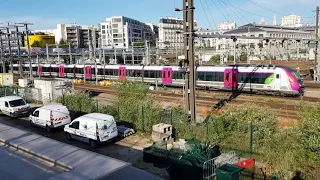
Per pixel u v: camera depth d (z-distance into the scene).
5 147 9.66
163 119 18.16
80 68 55.56
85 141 16.88
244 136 14.34
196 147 13.16
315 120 12.19
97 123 16.19
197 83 36.06
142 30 153.00
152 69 41.28
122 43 133.75
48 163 8.19
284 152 12.03
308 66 61.56
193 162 11.77
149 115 18.52
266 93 30.95
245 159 12.12
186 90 18.11
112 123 16.84
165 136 16.02
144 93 23.41
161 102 27.70
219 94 32.38
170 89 38.06
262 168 11.98
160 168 13.33
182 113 18.55
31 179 7.32
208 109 24.39
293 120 19.12
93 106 22.92
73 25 154.50
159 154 13.74
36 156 8.65
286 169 11.18
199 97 30.30
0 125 12.05
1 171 7.84
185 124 17.14
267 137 13.60
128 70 45.22
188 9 17.23
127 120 19.77
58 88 30.80
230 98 29.30
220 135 14.97
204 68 35.41
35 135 10.53
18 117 25.08
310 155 11.35
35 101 31.03
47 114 20.09
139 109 19.48
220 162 11.82
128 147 16.27
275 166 11.77
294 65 62.56
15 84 43.69
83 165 7.56
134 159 14.49
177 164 11.89
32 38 97.88
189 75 17.89
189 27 17.31
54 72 62.12
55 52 73.44
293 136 12.45
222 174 10.16
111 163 7.63
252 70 31.11
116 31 133.88
